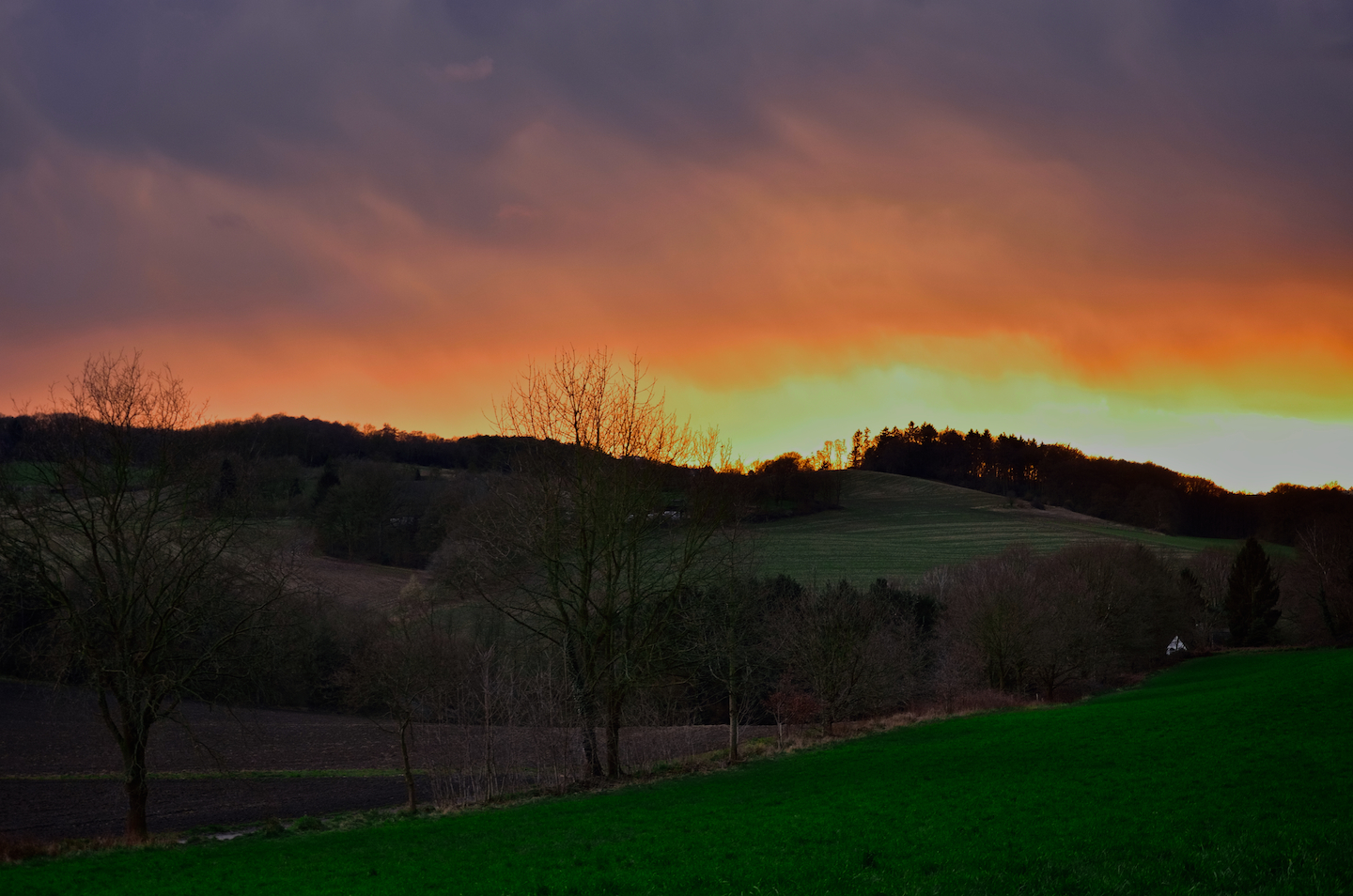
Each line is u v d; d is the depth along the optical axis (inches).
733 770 1513.3
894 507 6737.2
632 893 713.0
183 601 1321.4
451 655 1902.1
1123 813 872.9
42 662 1325.0
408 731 1985.7
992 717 2027.6
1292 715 1483.8
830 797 1137.4
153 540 1325.0
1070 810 923.4
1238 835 727.1
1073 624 2896.2
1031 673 2928.2
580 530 1471.5
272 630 1401.3
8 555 1223.5
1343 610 3737.7
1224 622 5236.2
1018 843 773.9
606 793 1366.9
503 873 828.6
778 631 2245.3
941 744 1606.8
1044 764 1272.1
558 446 1491.1
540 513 1459.2
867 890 643.5
